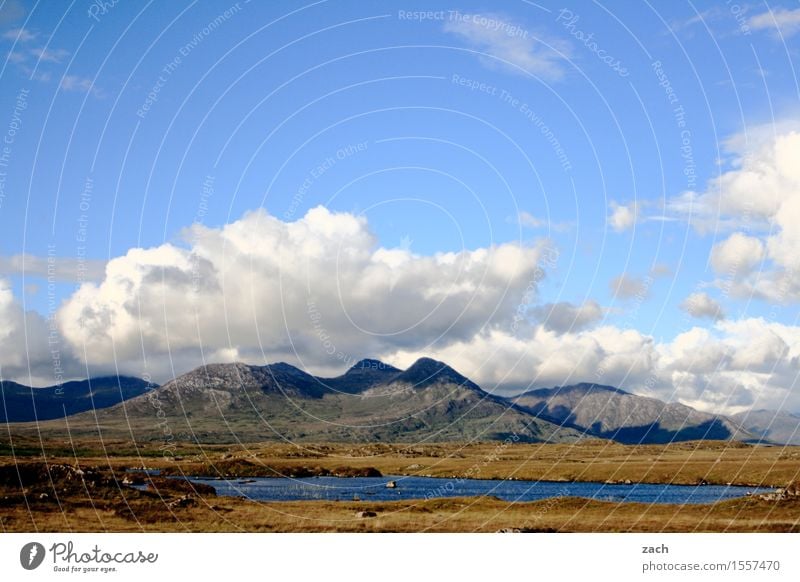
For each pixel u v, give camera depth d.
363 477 144.38
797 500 62.78
